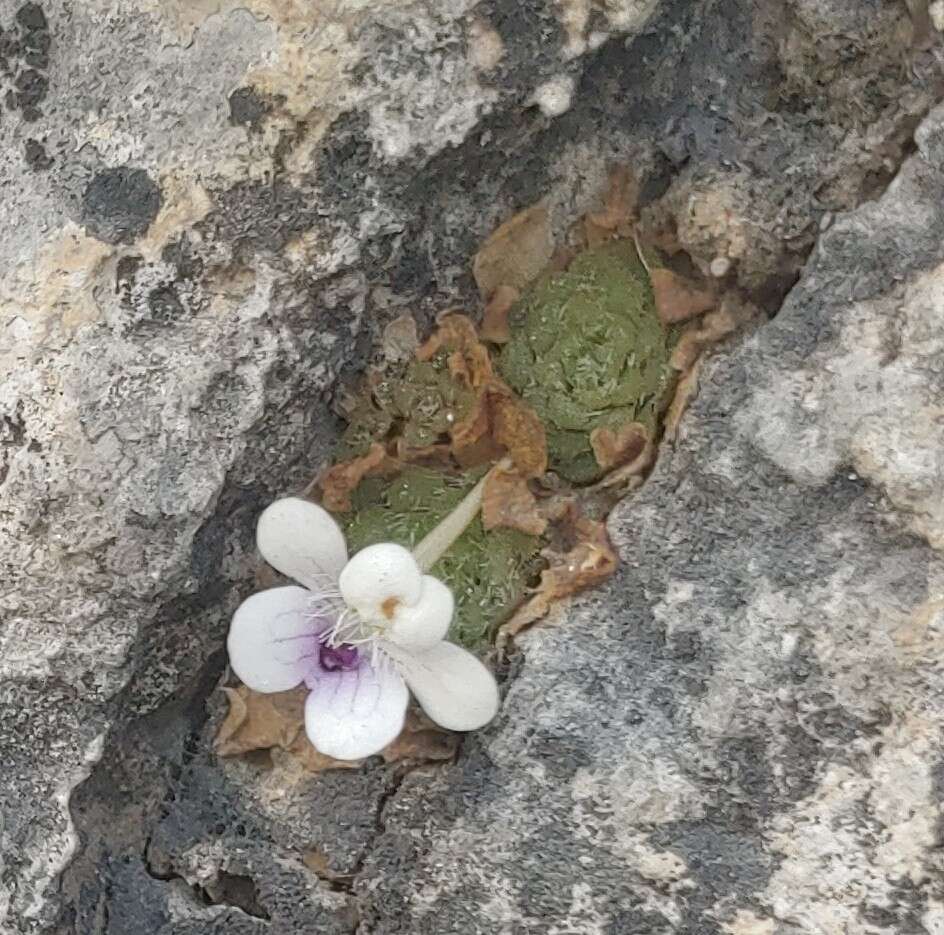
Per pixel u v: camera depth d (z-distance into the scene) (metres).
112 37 0.07
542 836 0.07
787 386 0.07
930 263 0.07
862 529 0.07
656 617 0.07
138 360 0.07
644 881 0.07
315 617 0.07
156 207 0.07
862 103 0.07
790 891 0.07
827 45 0.07
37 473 0.07
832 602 0.07
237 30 0.07
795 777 0.07
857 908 0.07
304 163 0.07
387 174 0.07
